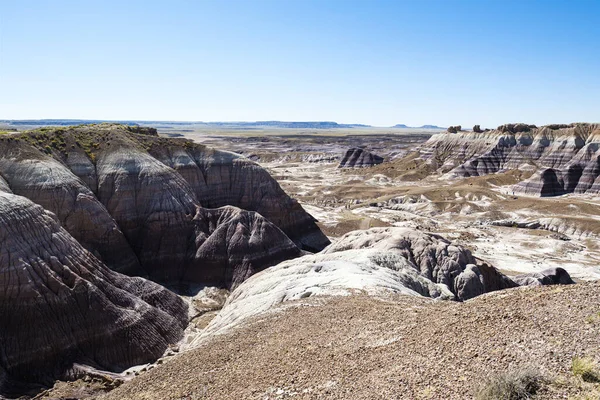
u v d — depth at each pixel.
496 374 14.53
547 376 13.81
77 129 87.12
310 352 23.62
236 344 28.70
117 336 48.38
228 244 76.38
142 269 72.81
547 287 22.34
